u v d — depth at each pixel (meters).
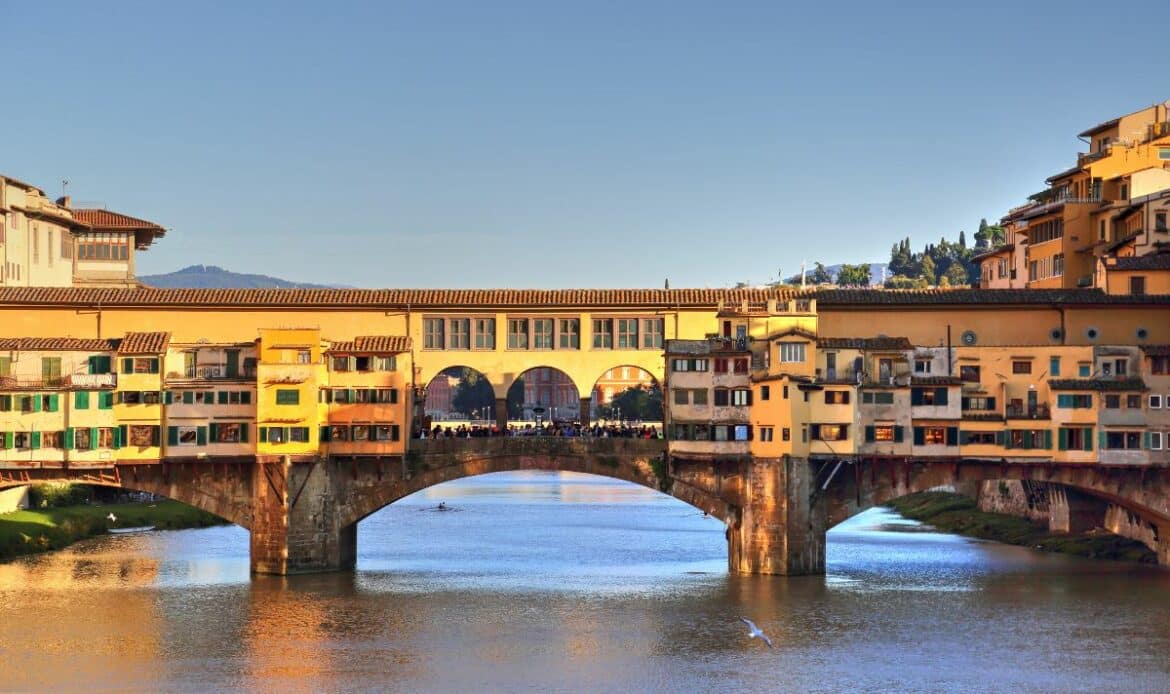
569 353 133.12
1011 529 156.00
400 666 95.81
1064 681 92.81
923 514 176.12
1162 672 94.75
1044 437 126.62
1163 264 134.38
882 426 125.88
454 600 115.94
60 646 100.50
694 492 127.31
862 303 132.25
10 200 145.12
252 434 125.81
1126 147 156.25
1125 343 132.12
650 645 101.25
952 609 112.44
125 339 127.00
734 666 96.06
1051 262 160.75
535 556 143.50
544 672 94.69
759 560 126.25
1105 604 114.44
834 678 93.31
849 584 122.62
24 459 124.81
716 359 126.56
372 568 132.75
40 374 125.56
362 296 133.75
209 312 132.62
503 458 127.38
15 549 138.75
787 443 124.00
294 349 125.06
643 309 132.75
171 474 126.75
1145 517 131.62
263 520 126.06
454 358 133.38
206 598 115.94
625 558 142.12
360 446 126.44
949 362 128.12
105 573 128.12
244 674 93.88
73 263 161.50
